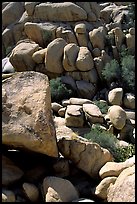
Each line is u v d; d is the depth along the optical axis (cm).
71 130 1050
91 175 693
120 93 1251
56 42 1471
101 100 1288
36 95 677
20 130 645
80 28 1557
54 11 1691
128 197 576
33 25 1641
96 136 873
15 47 1598
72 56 1434
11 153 710
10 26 1864
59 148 716
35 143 641
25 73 708
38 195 635
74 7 1664
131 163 676
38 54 1488
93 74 1424
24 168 698
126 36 1489
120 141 981
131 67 1355
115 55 1494
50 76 1478
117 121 1052
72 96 1361
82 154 700
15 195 630
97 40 1525
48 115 668
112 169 666
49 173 695
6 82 699
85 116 1111
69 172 704
